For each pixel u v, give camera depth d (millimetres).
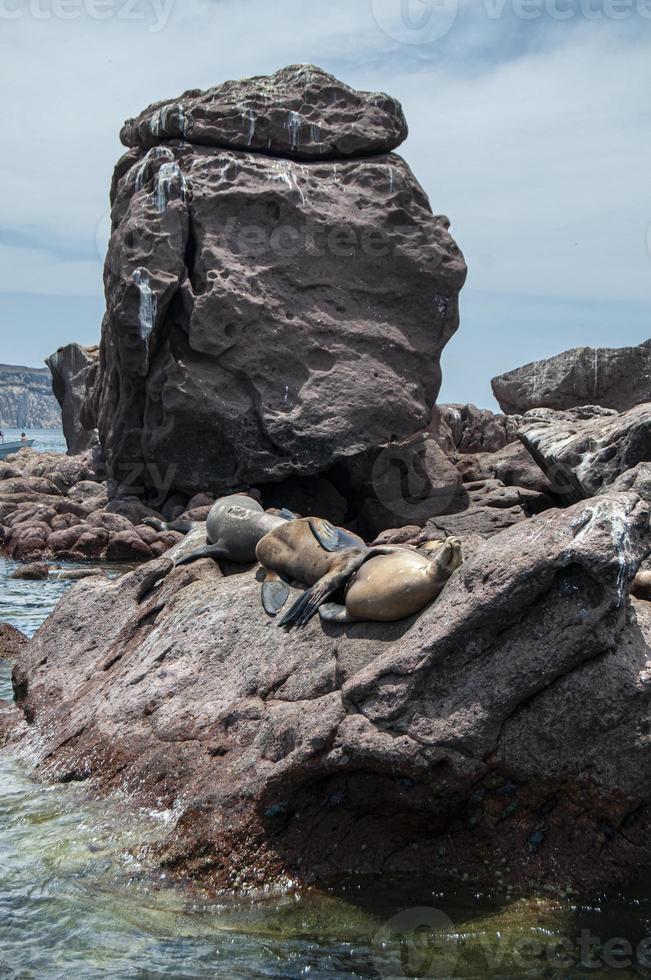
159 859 5996
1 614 14547
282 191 21375
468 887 5699
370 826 5949
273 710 6410
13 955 5039
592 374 31109
